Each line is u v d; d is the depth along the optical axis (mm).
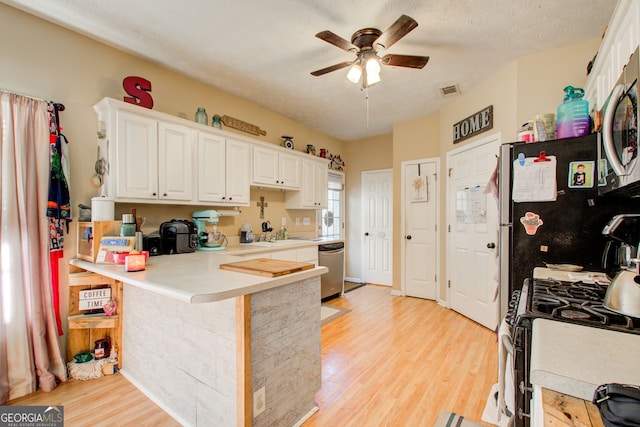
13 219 1919
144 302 1979
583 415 535
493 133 2994
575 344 753
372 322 3293
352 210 5551
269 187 3727
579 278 1523
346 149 5629
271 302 1527
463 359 2428
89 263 1999
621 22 1443
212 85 3229
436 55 2629
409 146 4387
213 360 1524
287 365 1625
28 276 1970
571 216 1842
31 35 2076
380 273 5262
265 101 3693
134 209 2525
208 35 2328
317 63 2762
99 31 2266
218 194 2990
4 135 1909
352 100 3670
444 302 3904
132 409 1804
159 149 2518
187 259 2275
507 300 2025
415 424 1672
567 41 2432
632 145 994
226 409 1458
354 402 1874
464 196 3502
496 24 2199
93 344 2307
